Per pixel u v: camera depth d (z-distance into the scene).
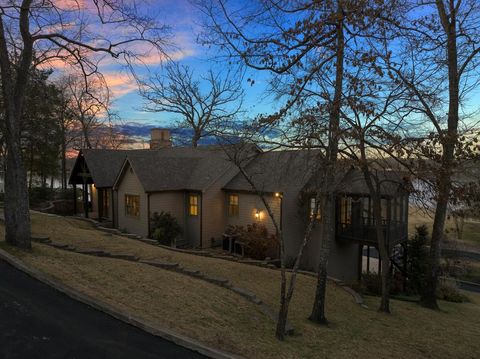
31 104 23.91
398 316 12.44
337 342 8.39
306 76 9.14
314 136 9.20
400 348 8.92
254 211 20.86
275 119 8.78
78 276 8.77
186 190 22.70
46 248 11.30
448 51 13.23
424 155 9.69
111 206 25.52
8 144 10.48
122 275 9.53
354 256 21.38
